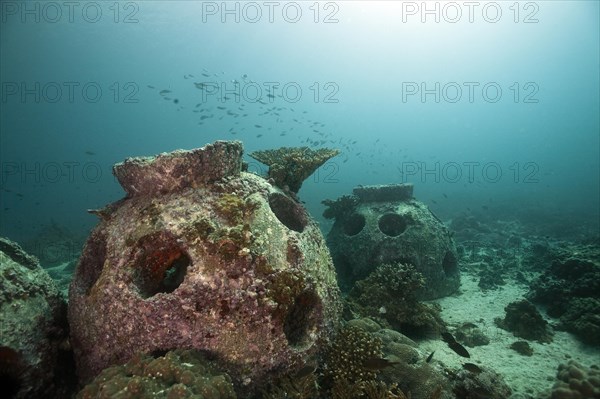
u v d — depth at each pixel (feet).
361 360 14.07
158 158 13.80
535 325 20.93
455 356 18.53
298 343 13.32
